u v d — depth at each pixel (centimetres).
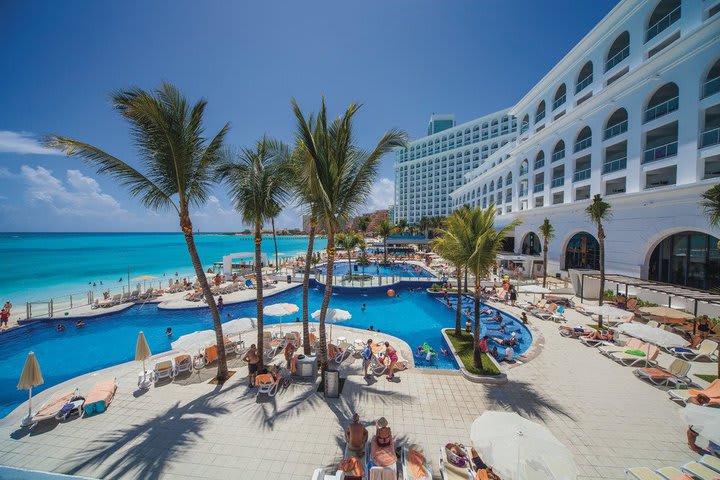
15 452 622
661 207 1828
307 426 712
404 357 1138
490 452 470
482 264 993
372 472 533
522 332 1554
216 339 964
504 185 4319
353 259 5209
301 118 847
